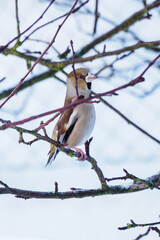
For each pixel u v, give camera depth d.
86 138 9.21
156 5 9.91
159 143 8.96
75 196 6.65
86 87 9.57
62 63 10.09
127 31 10.66
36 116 4.49
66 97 9.76
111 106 9.41
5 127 4.49
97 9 9.95
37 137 5.46
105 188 6.79
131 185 6.95
